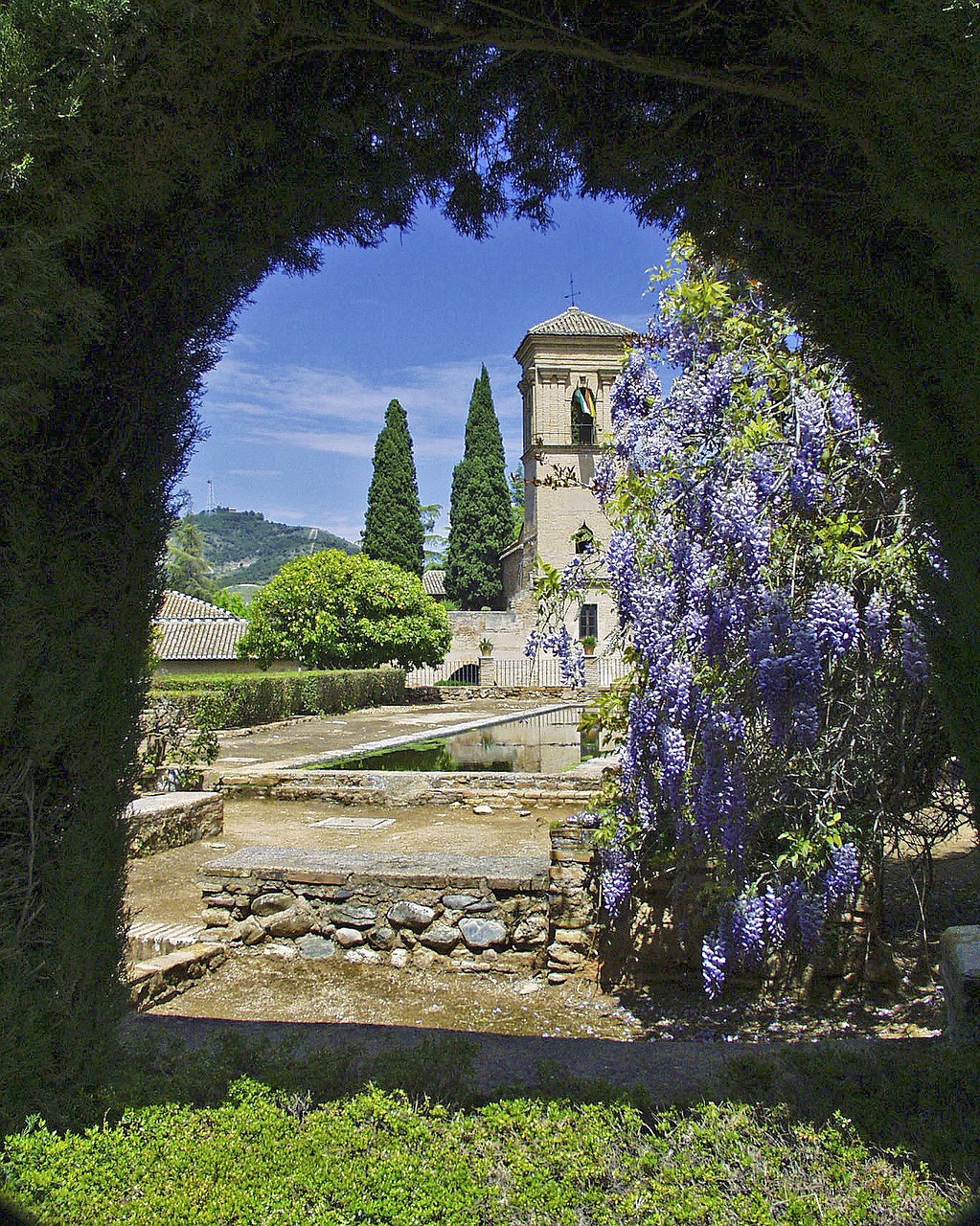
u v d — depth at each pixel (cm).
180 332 317
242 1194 229
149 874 703
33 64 218
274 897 544
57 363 239
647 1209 221
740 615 414
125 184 245
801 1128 250
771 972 475
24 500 268
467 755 1476
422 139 364
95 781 300
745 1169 237
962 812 446
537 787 984
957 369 253
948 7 193
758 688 409
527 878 514
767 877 437
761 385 457
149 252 296
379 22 306
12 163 217
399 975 512
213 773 1058
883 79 226
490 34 297
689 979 487
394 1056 316
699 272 464
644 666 466
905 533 393
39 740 271
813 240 294
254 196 320
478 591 4675
